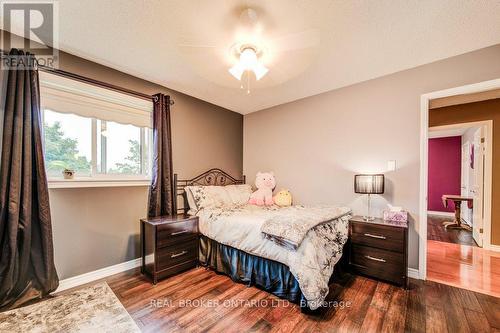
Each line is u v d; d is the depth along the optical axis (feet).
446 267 8.66
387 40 6.36
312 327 5.16
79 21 5.65
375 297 6.44
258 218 7.58
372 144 8.87
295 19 5.48
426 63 7.69
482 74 6.79
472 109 11.37
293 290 6.16
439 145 20.58
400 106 8.24
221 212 8.65
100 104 7.81
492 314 5.64
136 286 7.08
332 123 10.00
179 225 8.09
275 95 10.65
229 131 12.81
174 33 6.10
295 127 11.30
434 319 5.44
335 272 7.55
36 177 6.16
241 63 6.79
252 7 5.11
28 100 5.97
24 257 5.84
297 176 11.19
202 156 11.23
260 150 12.85
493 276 7.84
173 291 6.80
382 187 8.00
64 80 6.92
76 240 7.13
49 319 5.37
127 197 8.39
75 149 7.42
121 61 7.55
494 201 10.82
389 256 7.21
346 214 8.67
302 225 6.28
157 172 8.86
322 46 6.63
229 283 7.38
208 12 5.29
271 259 6.64
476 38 6.26
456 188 19.72
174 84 9.41
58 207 6.79
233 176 13.02
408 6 5.07
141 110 8.95
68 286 6.91
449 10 5.18
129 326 5.17
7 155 5.65
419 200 7.78
